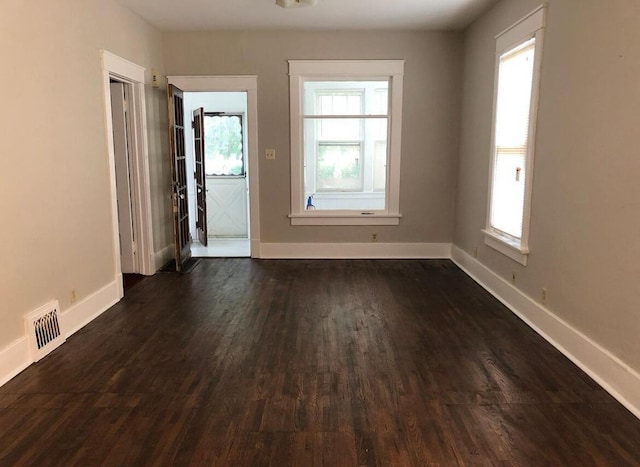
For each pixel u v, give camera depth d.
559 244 3.31
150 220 5.23
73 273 3.61
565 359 3.12
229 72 5.70
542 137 3.55
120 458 2.12
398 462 2.09
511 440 2.25
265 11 4.80
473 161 5.22
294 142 5.83
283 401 2.61
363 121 6.83
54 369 2.98
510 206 4.28
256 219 6.00
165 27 5.38
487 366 3.03
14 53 2.91
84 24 3.77
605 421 2.40
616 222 2.66
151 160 5.30
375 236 6.04
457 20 5.17
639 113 2.47
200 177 6.70
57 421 2.41
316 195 6.96
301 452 2.16
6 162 2.84
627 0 2.56
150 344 3.38
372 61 5.67
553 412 2.49
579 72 3.04
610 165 2.72
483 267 4.86
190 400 2.62
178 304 4.26
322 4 4.57
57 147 3.38
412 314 4.00
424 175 5.93
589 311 2.93
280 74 5.70
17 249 2.95
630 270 2.54
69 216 3.54
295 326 3.73
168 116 5.17
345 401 2.61
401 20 5.17
